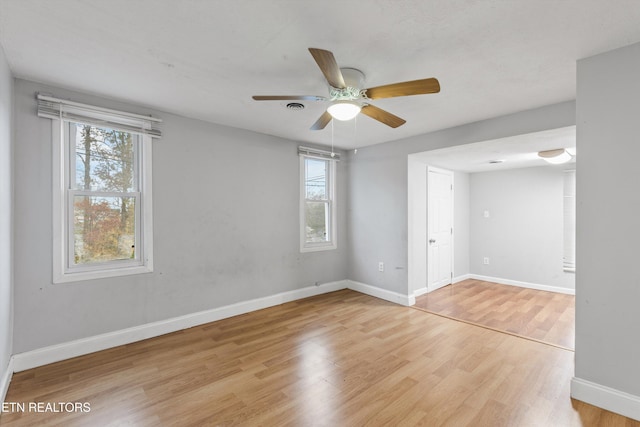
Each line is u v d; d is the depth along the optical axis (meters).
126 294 2.81
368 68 2.09
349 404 1.95
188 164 3.19
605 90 1.89
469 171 5.56
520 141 3.20
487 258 5.53
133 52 1.92
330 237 4.70
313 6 1.48
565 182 4.71
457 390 2.10
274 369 2.37
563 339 2.95
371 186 4.47
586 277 1.97
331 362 2.49
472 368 2.39
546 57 1.95
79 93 2.53
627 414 1.81
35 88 2.35
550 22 1.60
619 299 1.86
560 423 1.78
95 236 2.69
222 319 3.44
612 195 1.88
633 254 1.81
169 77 2.27
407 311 3.76
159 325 2.99
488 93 2.51
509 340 2.91
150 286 2.94
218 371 2.34
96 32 1.71
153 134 2.91
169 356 2.57
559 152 3.53
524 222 5.09
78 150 2.61
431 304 4.07
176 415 1.84
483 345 2.81
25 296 2.32
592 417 1.82
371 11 1.51
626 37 1.73
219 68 2.12
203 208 3.30
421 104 2.74
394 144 4.15
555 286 4.77
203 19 1.59
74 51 1.91
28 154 2.32
